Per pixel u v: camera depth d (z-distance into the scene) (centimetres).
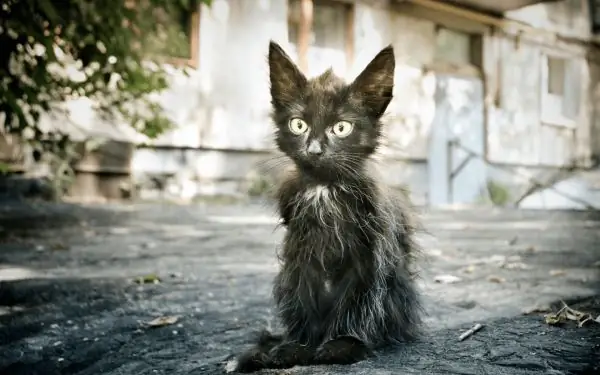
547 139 2188
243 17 1503
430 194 1812
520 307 433
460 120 1898
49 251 709
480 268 620
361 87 327
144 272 594
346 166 313
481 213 1425
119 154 1342
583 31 2320
